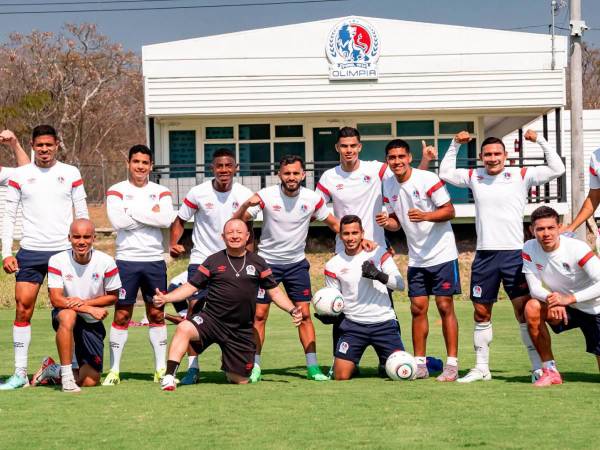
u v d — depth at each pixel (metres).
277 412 6.56
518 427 5.93
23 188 8.40
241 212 8.60
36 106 45.47
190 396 7.35
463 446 5.41
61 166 8.53
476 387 7.73
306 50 25.45
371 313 8.52
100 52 50.16
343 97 25.52
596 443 5.46
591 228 18.64
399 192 8.48
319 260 22.44
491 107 25.50
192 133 26.62
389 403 6.89
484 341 8.30
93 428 6.08
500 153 8.14
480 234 8.27
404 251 23.02
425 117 26.56
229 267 8.04
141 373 9.22
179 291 7.99
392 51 25.47
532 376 8.12
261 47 25.47
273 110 25.53
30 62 49.19
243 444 5.54
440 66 25.50
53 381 8.37
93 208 37.38
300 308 8.25
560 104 25.38
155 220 8.51
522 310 8.18
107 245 26.27
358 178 9.00
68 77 49.50
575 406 6.67
